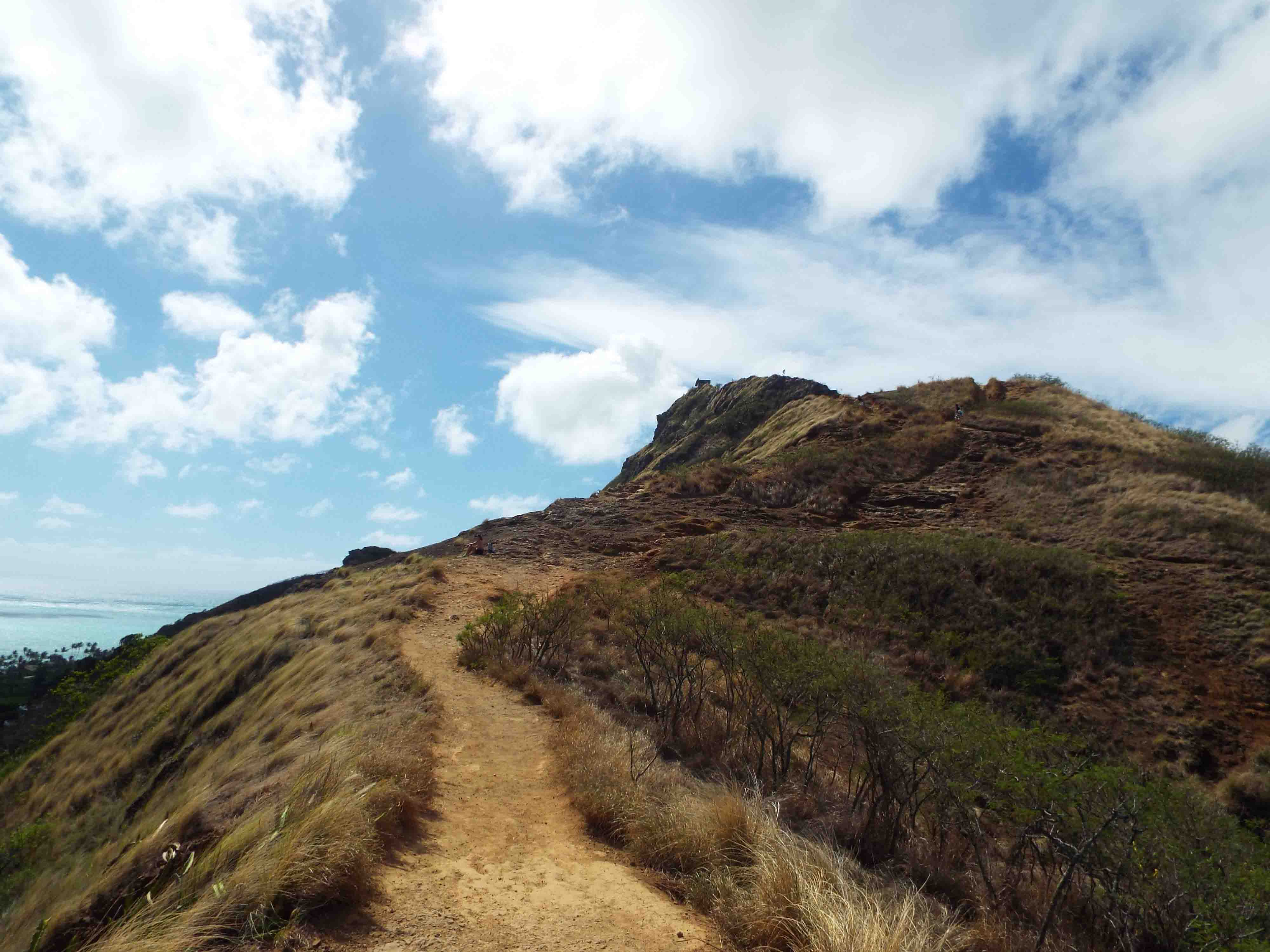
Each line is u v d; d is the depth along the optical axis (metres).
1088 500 27.67
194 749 16.03
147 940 3.77
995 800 7.60
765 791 9.16
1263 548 21.72
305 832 4.75
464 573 23.39
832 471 32.41
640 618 13.97
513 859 6.01
